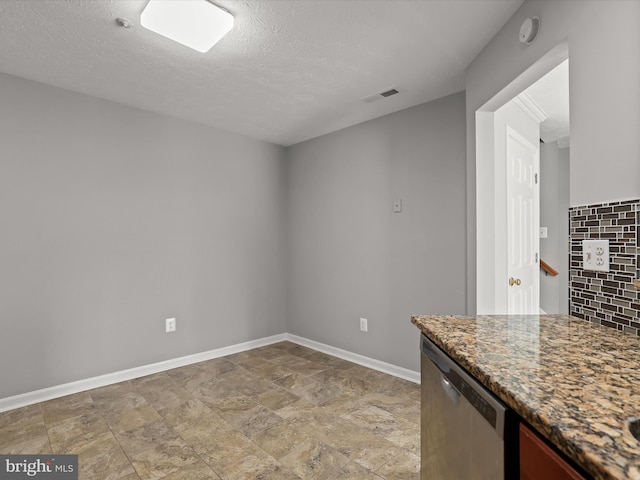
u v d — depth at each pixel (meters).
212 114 3.16
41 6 1.70
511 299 2.46
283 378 2.98
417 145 2.94
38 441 2.03
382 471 1.78
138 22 1.83
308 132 3.66
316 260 3.81
